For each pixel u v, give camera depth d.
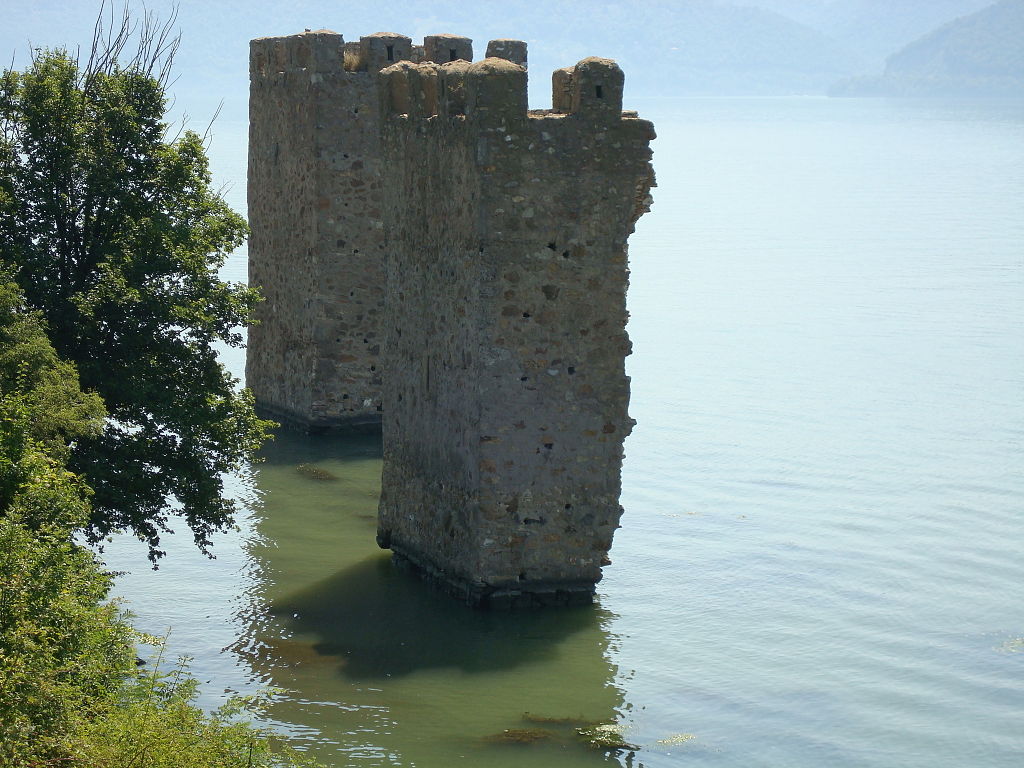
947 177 127.94
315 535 28.08
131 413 23.17
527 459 23.30
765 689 21.86
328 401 34.84
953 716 21.17
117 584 25.34
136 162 24.11
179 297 23.72
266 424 24.22
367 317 34.88
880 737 20.42
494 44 32.03
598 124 22.94
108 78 24.30
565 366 23.28
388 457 26.30
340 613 24.00
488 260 22.69
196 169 24.66
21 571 15.57
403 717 20.38
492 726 20.23
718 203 102.38
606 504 23.80
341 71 33.81
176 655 22.23
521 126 22.59
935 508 31.02
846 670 22.64
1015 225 87.12
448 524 24.28
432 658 22.36
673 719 20.75
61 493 17.72
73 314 22.92
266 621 23.67
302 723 20.06
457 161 23.25
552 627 23.59
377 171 34.41
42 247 23.48
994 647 23.73
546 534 23.59
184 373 23.72
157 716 15.72
